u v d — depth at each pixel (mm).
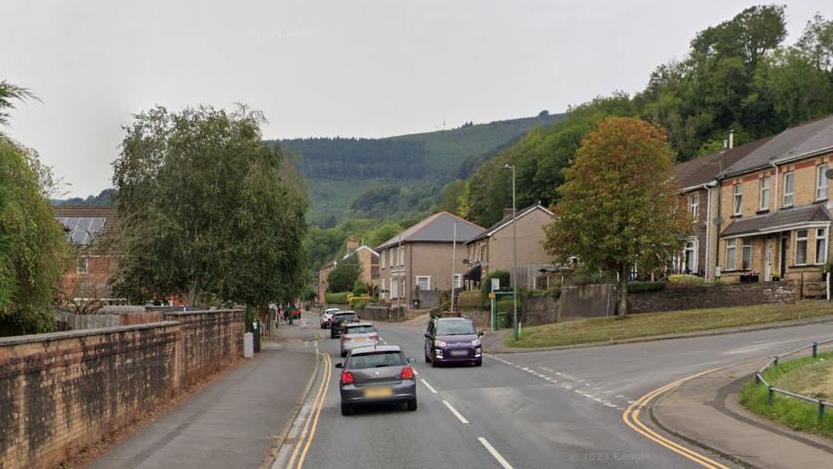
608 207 38188
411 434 14258
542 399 18688
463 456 11930
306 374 26500
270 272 36938
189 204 35781
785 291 37031
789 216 38344
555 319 48906
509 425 14898
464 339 28312
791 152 39344
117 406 13375
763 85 71250
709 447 11969
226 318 28219
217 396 19141
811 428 12891
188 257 35312
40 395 9750
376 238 133625
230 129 36844
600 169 39344
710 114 74812
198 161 35969
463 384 22656
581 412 16391
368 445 13273
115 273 31797
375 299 93438
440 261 84500
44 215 16047
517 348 35406
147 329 15547
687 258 49312
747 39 79125
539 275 55156
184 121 36125
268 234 36312
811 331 28719
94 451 11695
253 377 24172
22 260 14859
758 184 42219
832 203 35875
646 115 81250
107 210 51062
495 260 67938
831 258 35500
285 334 58281
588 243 38969
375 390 17062
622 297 40500
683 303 41719
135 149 35531
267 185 36375
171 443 12680
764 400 15070
